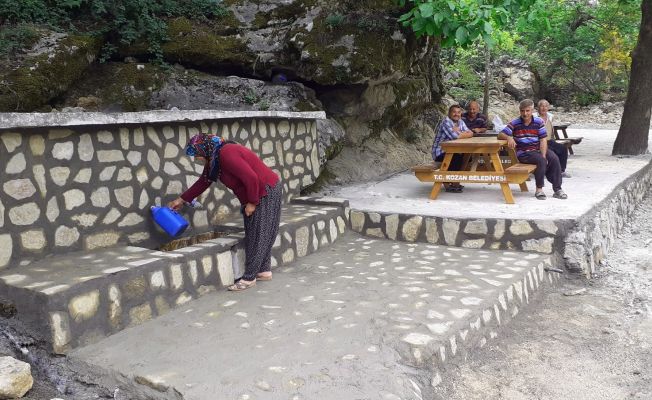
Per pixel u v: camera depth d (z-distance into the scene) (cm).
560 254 552
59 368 324
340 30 746
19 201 373
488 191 738
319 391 294
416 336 356
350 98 819
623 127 1055
